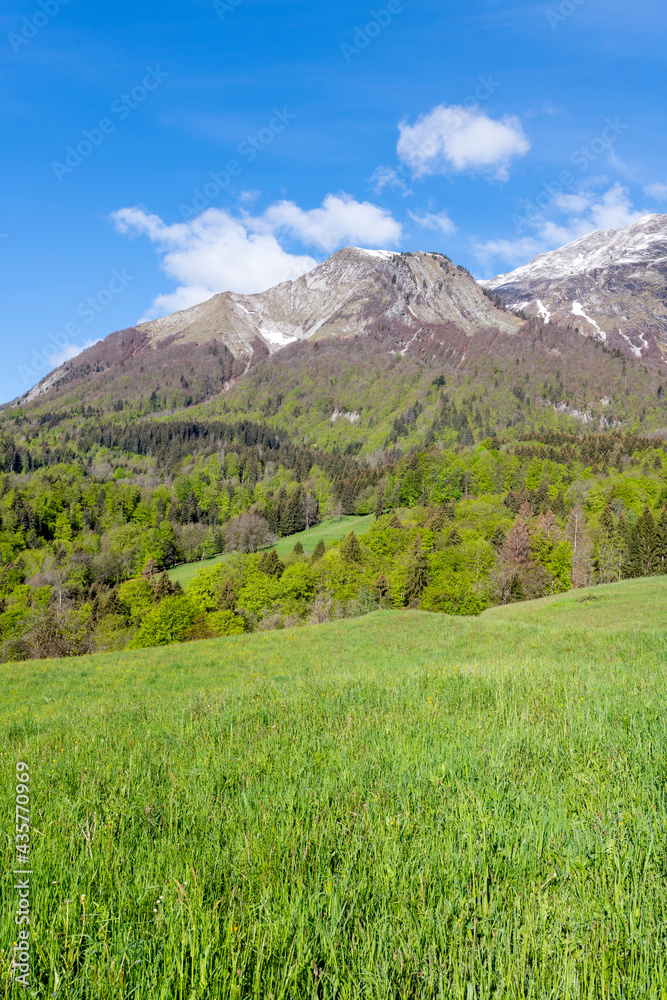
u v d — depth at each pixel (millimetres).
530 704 6582
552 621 29172
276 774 4652
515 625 23609
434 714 6473
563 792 3836
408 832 3369
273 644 25953
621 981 2139
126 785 4617
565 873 2781
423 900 2652
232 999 2115
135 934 2566
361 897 2771
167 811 4066
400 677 9727
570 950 2271
